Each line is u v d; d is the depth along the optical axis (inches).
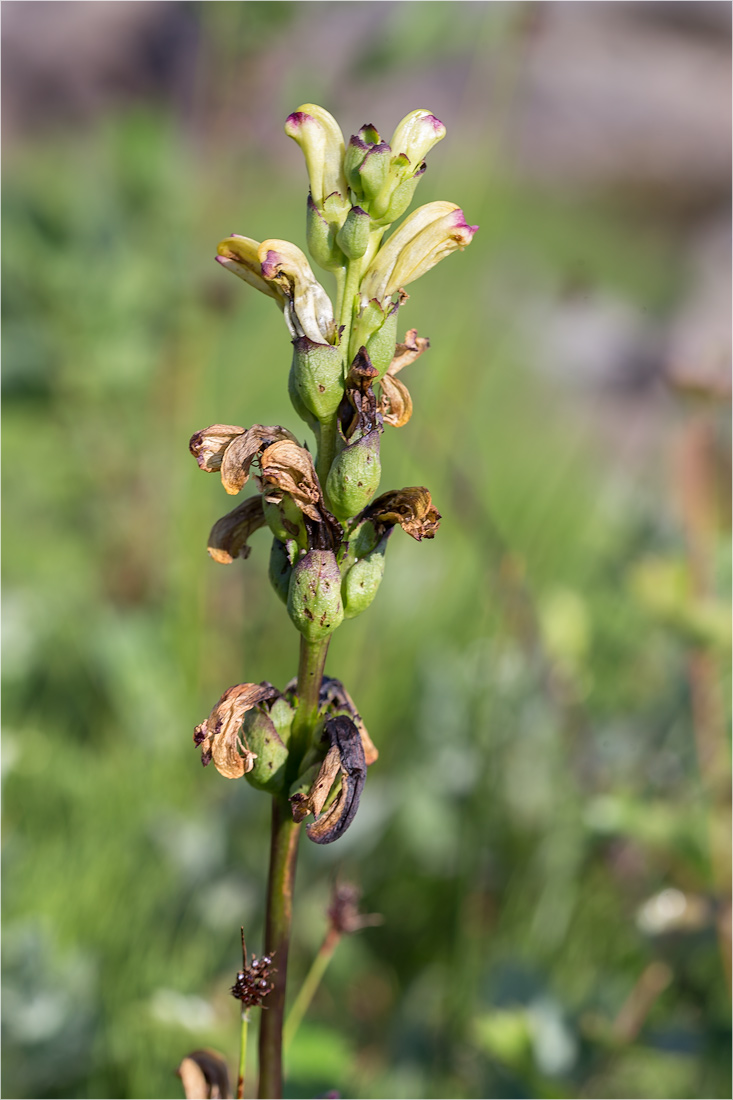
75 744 42.5
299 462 21.6
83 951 32.9
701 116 135.5
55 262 48.3
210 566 50.5
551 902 38.4
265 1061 23.1
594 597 51.5
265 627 50.1
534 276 74.3
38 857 36.3
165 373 52.1
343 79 45.6
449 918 37.1
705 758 35.5
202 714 43.8
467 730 41.7
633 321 64.3
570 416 67.8
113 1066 30.7
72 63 120.0
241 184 52.2
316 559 21.7
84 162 71.4
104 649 44.7
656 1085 31.4
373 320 21.8
